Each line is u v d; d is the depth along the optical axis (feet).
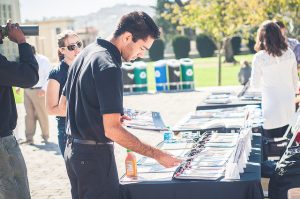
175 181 12.33
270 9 60.75
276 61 21.63
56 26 201.36
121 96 11.24
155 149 11.68
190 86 62.59
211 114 21.08
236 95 27.96
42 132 35.12
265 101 22.00
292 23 59.00
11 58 27.12
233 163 12.38
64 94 13.83
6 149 12.56
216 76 88.84
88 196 11.77
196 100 53.11
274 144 19.69
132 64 62.49
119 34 11.59
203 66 117.91
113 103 11.00
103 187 11.69
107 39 11.71
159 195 12.27
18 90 35.68
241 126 17.65
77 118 11.64
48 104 16.40
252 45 152.87
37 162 29.25
